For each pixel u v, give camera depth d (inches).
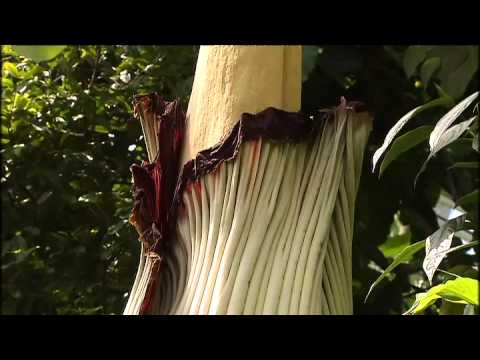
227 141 28.9
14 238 87.4
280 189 28.8
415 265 85.2
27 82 93.3
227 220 28.2
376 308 87.8
